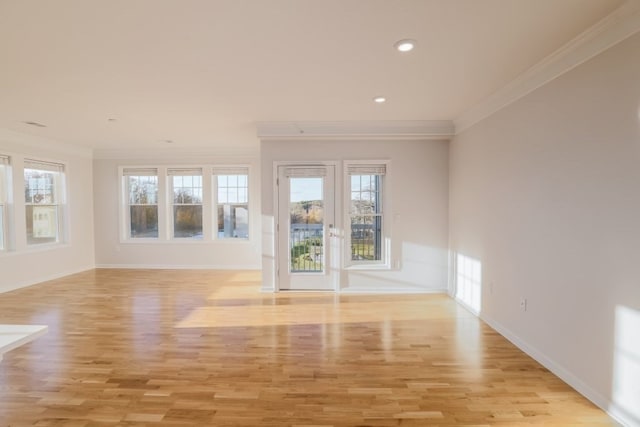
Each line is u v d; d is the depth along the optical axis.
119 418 2.08
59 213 6.11
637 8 1.88
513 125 3.19
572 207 2.43
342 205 5.05
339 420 2.07
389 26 2.14
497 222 3.50
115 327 3.59
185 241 6.80
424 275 5.04
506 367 2.72
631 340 1.96
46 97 3.47
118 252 6.85
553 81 2.62
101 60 2.60
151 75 2.90
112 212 6.81
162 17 2.01
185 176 6.86
